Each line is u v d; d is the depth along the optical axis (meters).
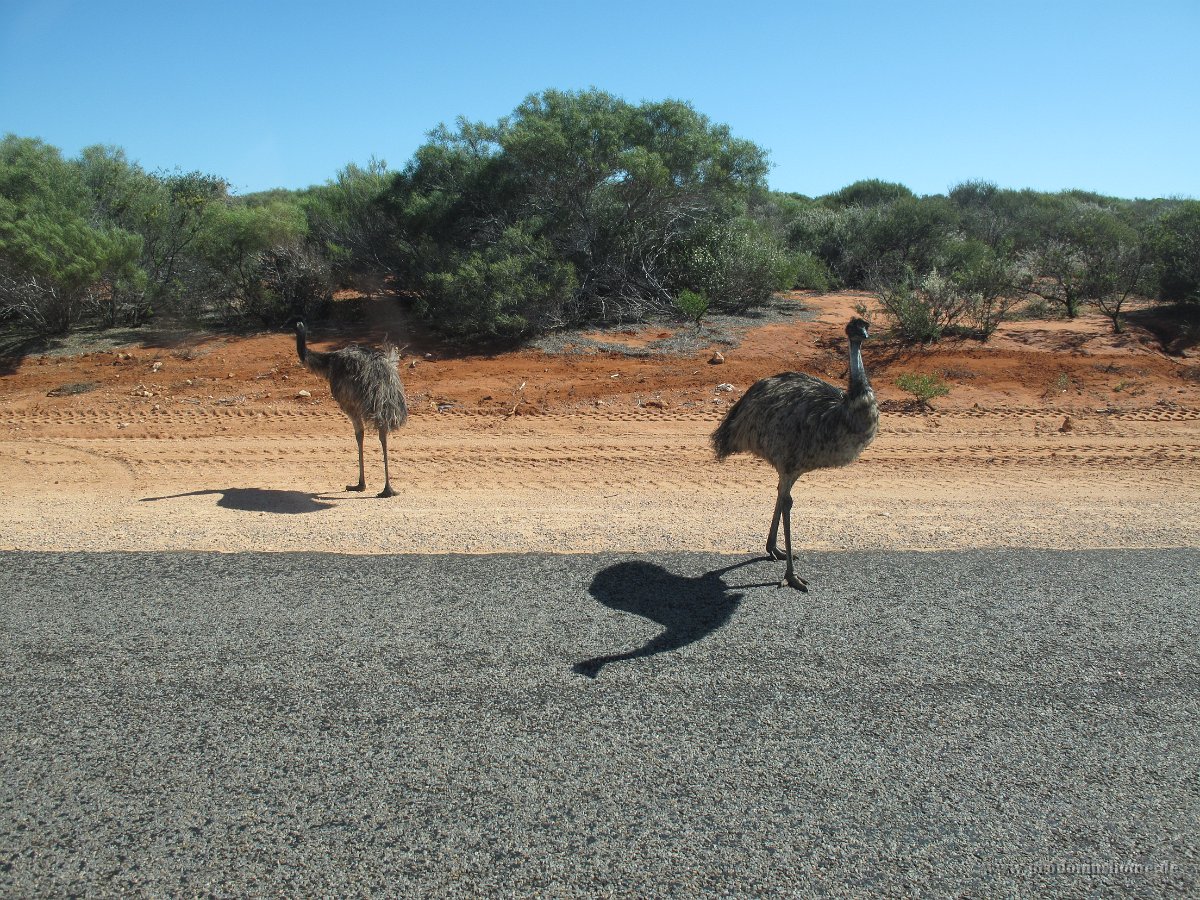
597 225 18.39
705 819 3.65
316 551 6.68
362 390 8.82
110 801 3.74
